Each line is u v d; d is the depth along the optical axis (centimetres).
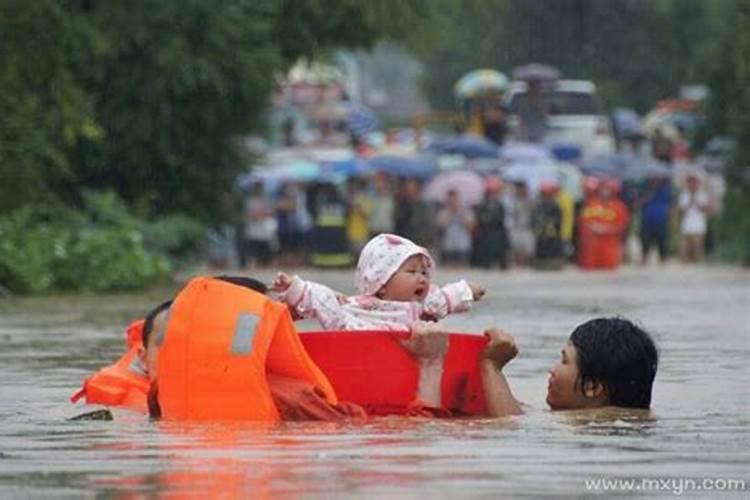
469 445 1962
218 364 2186
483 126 11481
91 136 5781
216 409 2188
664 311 4628
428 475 1750
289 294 2328
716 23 13388
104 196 6269
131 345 2433
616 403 2306
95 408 2347
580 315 4406
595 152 11269
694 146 8756
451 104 14150
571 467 1805
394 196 9112
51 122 5553
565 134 11719
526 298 5316
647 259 9056
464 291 2375
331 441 1994
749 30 8450
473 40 13688
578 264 8631
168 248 6625
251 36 6588
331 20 6881
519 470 1781
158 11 6475
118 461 1853
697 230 9112
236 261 8606
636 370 2300
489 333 2273
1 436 2061
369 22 6894
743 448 1950
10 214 5494
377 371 2264
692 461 1853
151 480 1727
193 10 6500
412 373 2269
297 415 2191
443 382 2273
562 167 9794
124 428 2123
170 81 6494
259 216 8681
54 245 5444
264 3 6669
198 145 6831
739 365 3017
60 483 1711
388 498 1622
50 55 5431
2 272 5238
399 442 1986
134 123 6619
